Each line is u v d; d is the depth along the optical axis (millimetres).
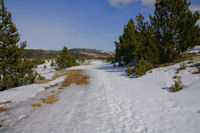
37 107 6699
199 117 4391
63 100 7902
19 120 5234
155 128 4258
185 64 11539
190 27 12055
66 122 4996
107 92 9539
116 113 5742
